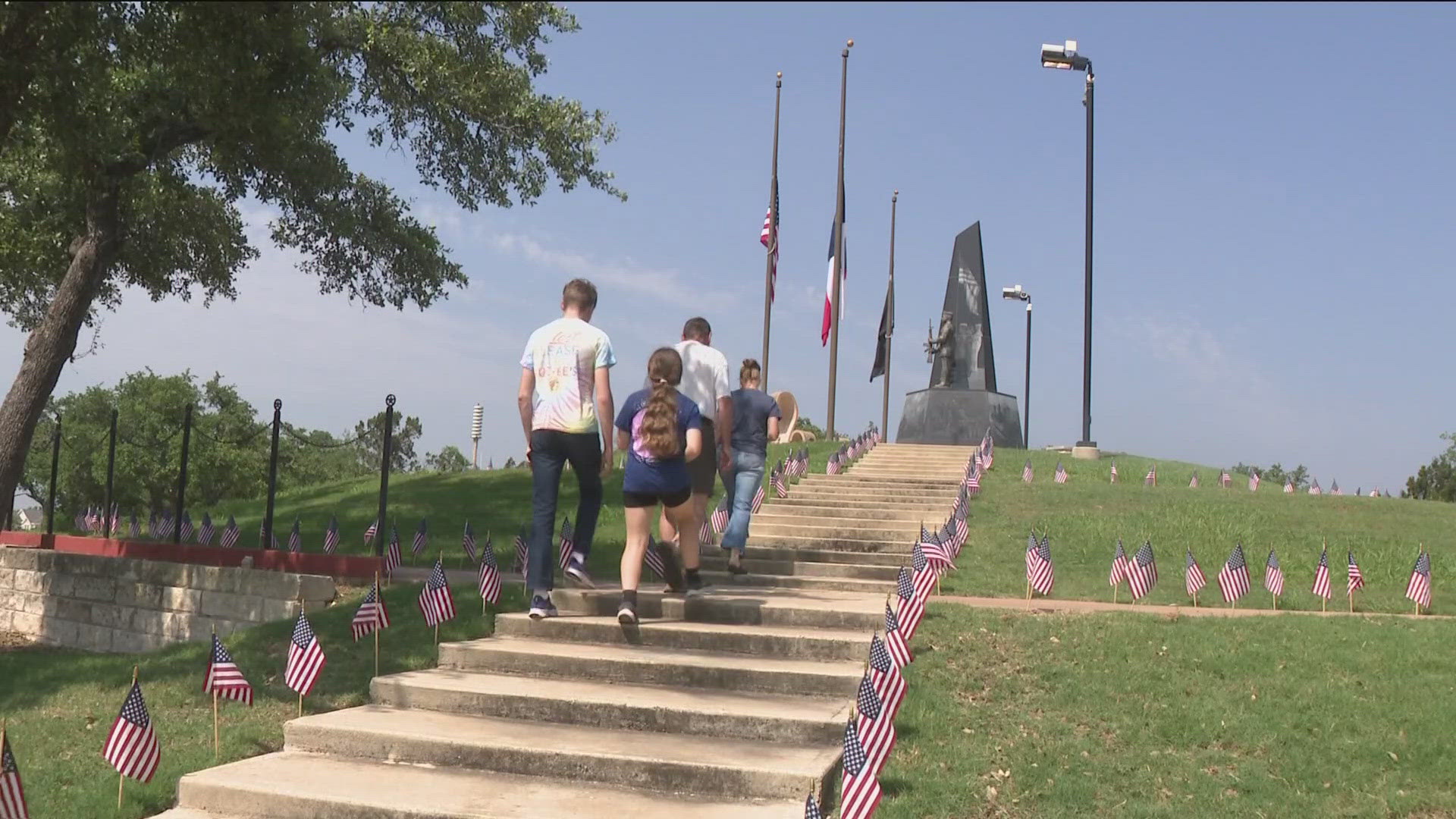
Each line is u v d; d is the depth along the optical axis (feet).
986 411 116.16
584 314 27.86
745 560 43.65
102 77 32.91
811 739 20.85
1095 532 56.13
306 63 39.96
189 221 64.34
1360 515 64.18
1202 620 33.14
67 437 143.33
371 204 68.80
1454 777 21.29
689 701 22.40
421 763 20.72
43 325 52.26
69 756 23.26
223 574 46.26
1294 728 23.61
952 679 26.08
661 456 26.45
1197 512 62.39
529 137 63.05
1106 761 21.67
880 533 54.13
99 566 52.16
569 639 27.40
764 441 37.78
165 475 143.64
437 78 59.16
